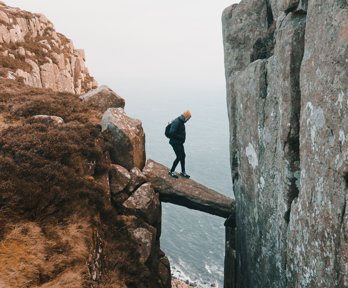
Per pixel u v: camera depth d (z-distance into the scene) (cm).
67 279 429
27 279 404
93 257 523
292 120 546
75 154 652
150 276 693
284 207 586
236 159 948
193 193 938
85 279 441
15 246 445
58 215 548
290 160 561
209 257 6050
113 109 848
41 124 723
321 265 441
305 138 497
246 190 854
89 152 693
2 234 455
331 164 409
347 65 361
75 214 568
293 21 543
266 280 711
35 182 544
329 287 420
